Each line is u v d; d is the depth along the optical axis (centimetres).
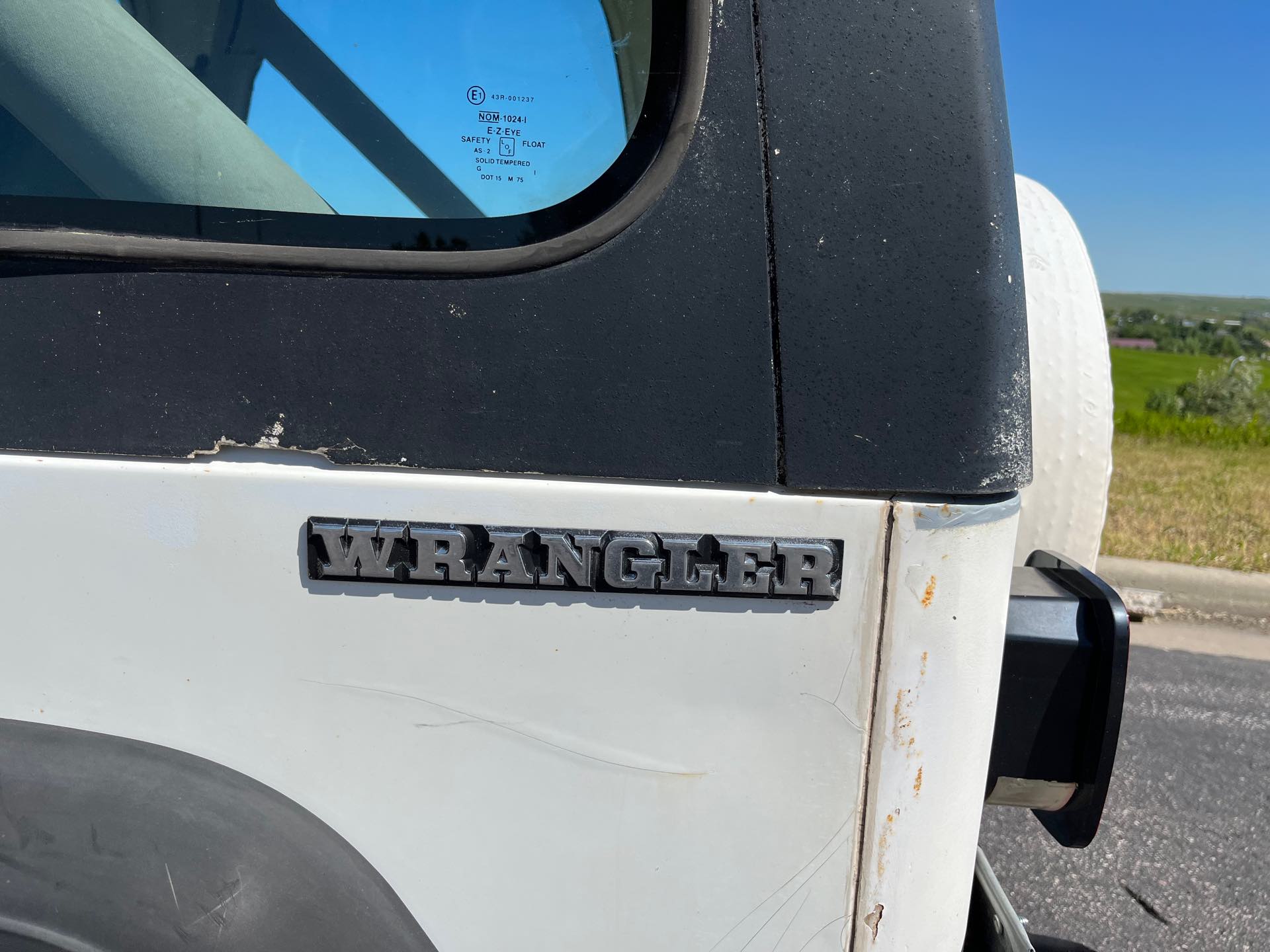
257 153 88
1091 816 106
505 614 88
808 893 95
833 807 92
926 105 82
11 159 89
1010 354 84
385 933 93
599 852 93
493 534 85
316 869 92
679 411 84
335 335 85
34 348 86
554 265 83
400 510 86
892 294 82
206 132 88
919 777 92
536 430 85
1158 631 439
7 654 92
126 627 90
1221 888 255
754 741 90
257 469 86
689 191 82
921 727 91
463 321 84
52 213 87
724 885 94
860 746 91
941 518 85
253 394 86
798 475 84
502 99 85
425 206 86
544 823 93
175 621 89
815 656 88
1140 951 233
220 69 87
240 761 93
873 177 82
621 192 84
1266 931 240
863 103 82
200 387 86
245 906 90
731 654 88
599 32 84
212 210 87
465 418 85
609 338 84
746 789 91
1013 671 103
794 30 81
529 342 84
